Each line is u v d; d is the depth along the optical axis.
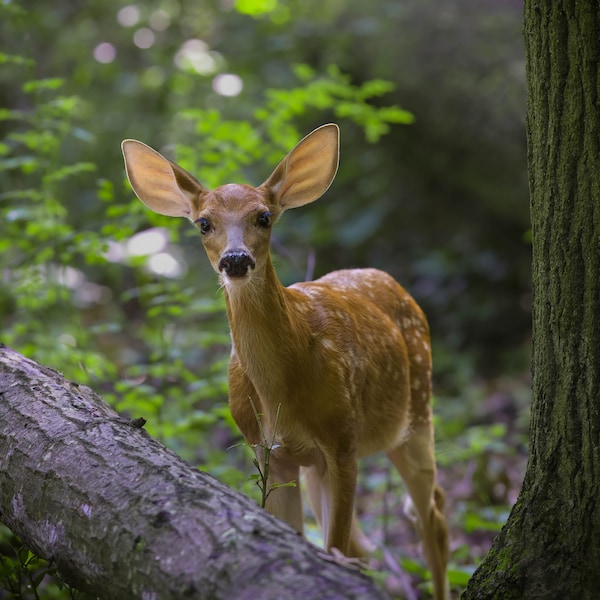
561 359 6.47
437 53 16.97
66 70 20.70
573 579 6.37
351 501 7.74
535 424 6.70
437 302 17.95
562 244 6.39
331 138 8.05
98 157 18.84
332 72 13.27
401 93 17.31
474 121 16.62
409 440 9.09
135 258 11.55
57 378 7.53
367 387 8.16
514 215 17.28
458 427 13.67
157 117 19.45
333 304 8.00
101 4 20.62
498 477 10.66
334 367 7.61
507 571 6.55
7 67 18.73
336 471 7.70
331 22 18.59
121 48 20.83
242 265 7.05
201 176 11.10
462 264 17.97
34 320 12.10
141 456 6.16
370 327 8.38
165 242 12.98
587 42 6.13
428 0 17.53
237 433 10.43
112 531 5.70
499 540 6.74
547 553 6.48
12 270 11.77
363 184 19.27
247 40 19.39
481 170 17.03
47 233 11.02
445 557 9.02
